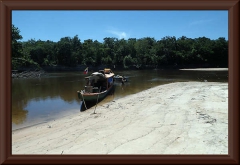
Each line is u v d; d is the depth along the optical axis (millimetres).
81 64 89562
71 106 18938
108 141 8891
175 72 66188
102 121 12398
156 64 92938
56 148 8586
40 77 51719
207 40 109125
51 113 16656
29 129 12453
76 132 10578
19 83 38438
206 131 9438
